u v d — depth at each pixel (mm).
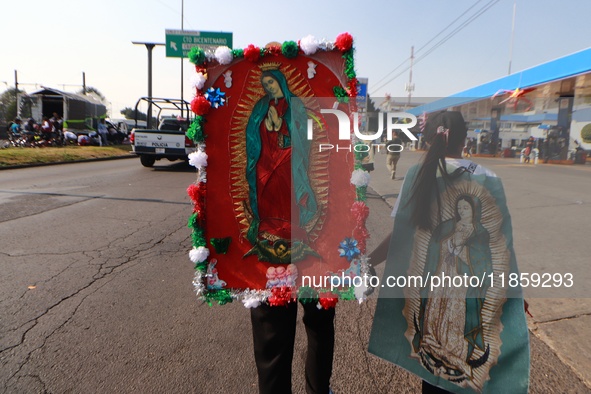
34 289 3760
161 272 4246
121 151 21516
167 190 9414
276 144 1788
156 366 2625
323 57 1754
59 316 3256
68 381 2457
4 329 3037
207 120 1793
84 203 7738
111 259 4629
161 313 3342
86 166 15188
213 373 2564
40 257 4660
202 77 1764
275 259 1822
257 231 1820
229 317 3299
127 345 2861
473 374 1663
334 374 2566
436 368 1720
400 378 2531
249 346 2877
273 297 1795
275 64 1758
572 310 3062
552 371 2551
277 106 1771
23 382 2438
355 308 3494
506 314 1632
